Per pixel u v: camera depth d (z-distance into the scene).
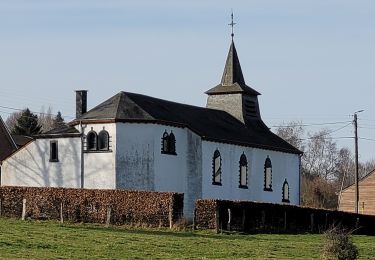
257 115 118.81
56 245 55.94
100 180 90.25
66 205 77.44
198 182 95.62
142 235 65.25
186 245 60.47
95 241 59.00
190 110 105.75
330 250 58.03
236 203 75.38
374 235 93.25
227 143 101.00
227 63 118.50
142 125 90.31
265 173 109.69
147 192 75.50
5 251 52.03
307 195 168.12
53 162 93.31
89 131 91.19
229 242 64.38
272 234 76.75
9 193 78.94
